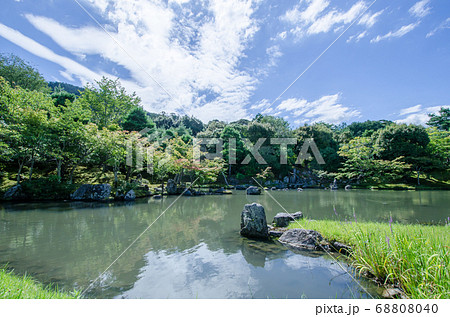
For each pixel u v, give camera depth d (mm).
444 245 3361
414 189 21562
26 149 12992
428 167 23859
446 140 24812
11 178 14719
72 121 14938
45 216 8914
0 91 14047
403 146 24438
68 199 13492
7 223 7742
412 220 7906
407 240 3500
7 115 13055
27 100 14727
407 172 24250
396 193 18156
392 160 23719
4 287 2490
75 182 16438
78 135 14992
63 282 3578
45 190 13344
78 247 5340
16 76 23734
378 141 26359
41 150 13758
